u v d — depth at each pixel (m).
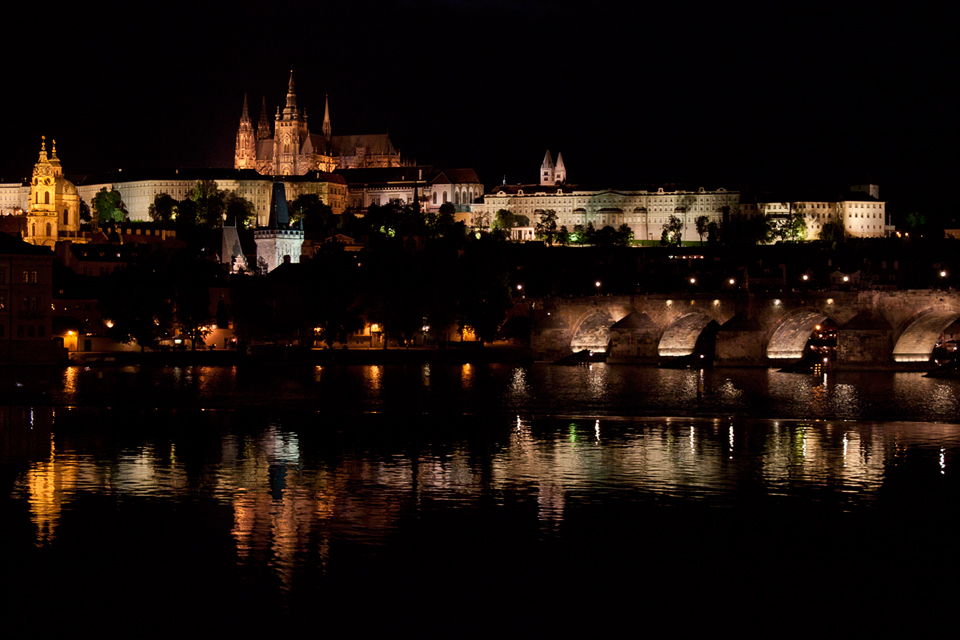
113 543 93.00
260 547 92.19
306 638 74.81
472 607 79.81
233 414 176.00
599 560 89.81
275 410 182.38
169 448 138.88
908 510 105.94
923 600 82.12
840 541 95.62
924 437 150.75
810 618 78.62
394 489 113.62
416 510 104.56
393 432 155.00
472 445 142.75
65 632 75.50
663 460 131.25
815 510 105.50
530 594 82.62
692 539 95.75
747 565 89.06
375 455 134.12
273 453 135.25
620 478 119.62
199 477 119.12
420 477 120.00
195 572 86.12
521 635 75.62
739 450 138.75
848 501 109.44
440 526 98.88
